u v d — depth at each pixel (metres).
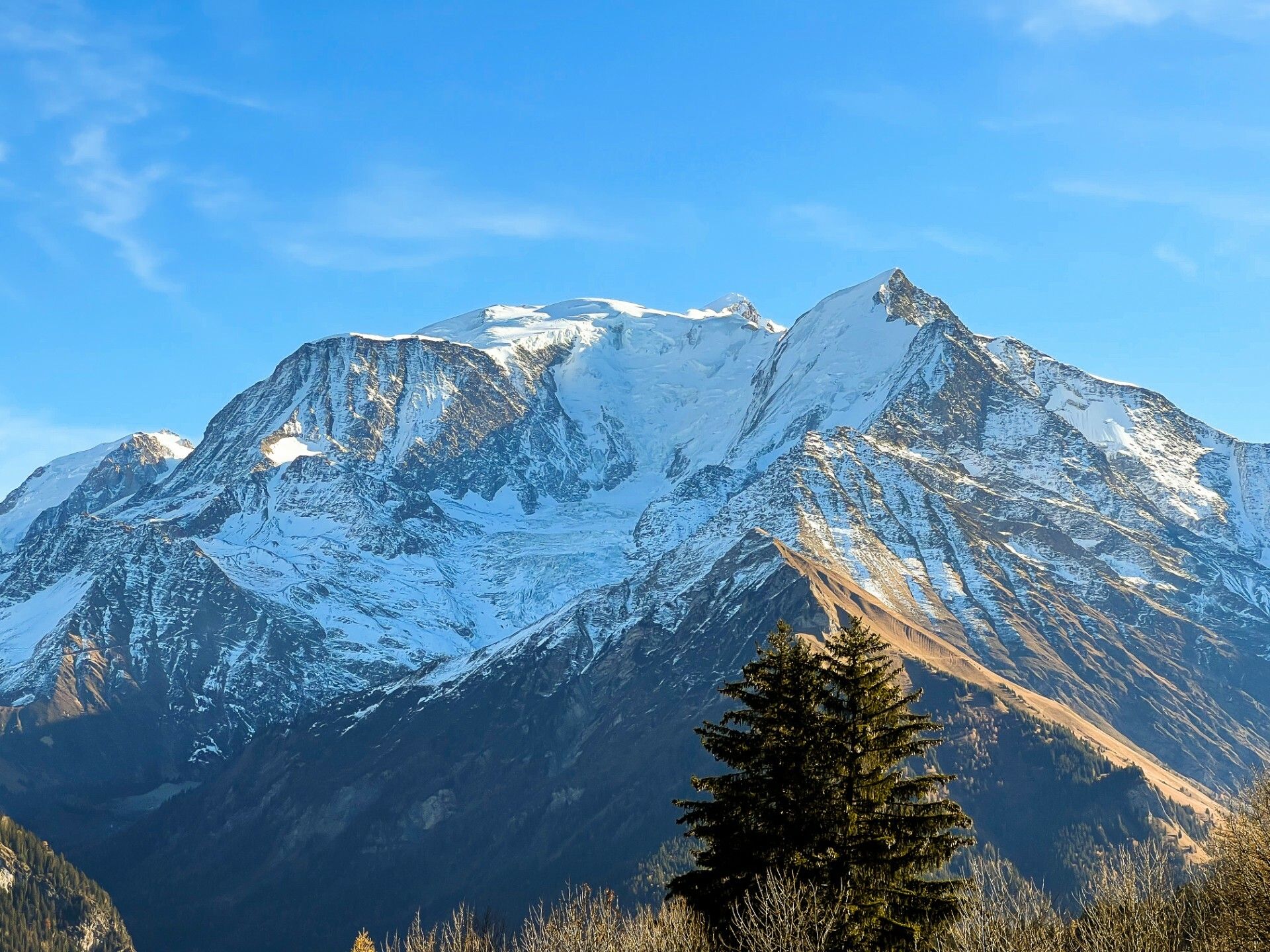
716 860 92.06
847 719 92.12
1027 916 92.56
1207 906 95.94
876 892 87.25
